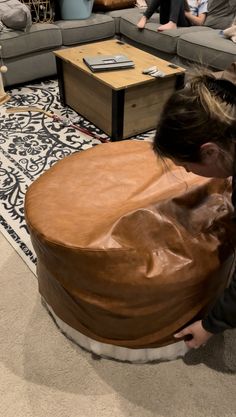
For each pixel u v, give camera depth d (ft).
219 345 4.13
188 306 3.47
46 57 9.74
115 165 4.33
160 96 7.53
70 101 8.73
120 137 7.53
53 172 4.27
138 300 3.26
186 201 3.41
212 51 8.38
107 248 3.14
